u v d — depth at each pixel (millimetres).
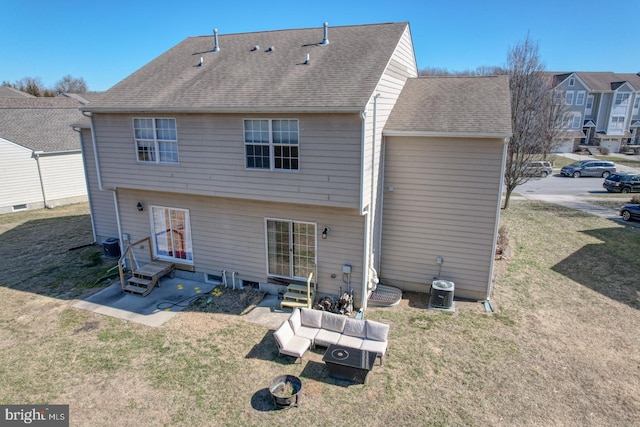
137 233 14234
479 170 11422
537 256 16078
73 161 25406
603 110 53250
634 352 9656
